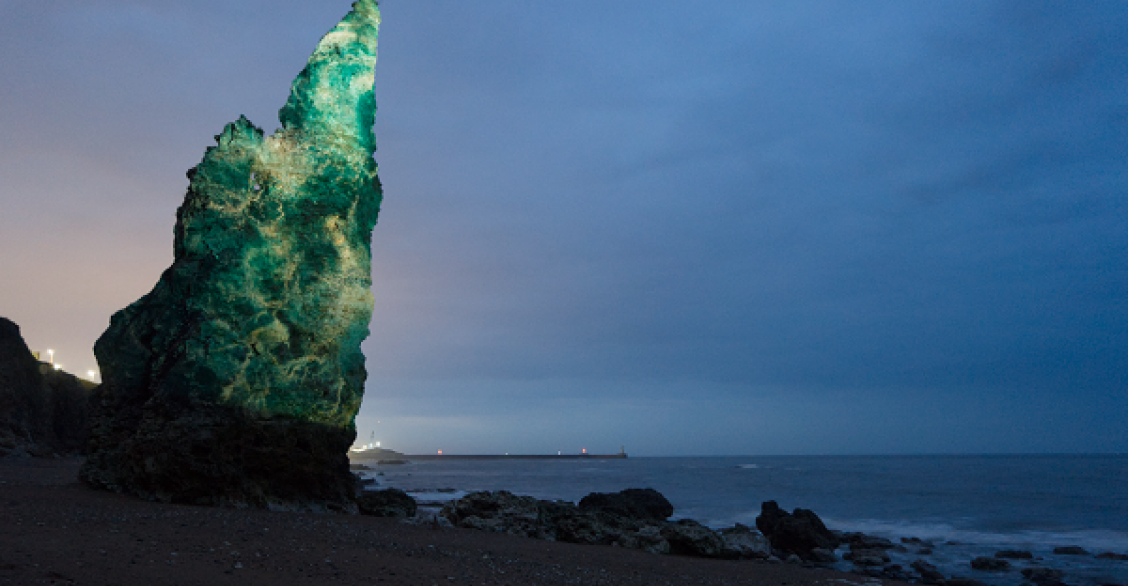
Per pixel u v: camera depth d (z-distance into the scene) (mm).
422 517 28703
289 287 26656
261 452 24297
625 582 16766
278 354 25609
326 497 26672
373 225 30969
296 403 25656
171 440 22594
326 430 26594
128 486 23375
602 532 27500
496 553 19234
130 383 25156
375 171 30875
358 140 29422
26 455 44219
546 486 85312
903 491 75812
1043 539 38219
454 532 24219
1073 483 92125
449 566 15555
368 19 30797
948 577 27375
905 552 33469
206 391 23359
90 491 23156
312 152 28016
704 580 19172
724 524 44656
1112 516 49531
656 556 24328
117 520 16516
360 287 28562
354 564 14234
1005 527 43594
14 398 48812
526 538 25438
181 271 25234
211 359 23547
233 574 11867
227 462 23562
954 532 41281
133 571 11031
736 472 142625
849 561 30516
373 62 30750
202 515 19500
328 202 28141
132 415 24719
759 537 29328
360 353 28875
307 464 25781
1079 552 33062
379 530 21344
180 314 25094
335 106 28984
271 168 27172
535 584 14586
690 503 60562
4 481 24891
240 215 26094
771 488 82250
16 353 50875
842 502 61469
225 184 26078
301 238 27453
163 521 17203
